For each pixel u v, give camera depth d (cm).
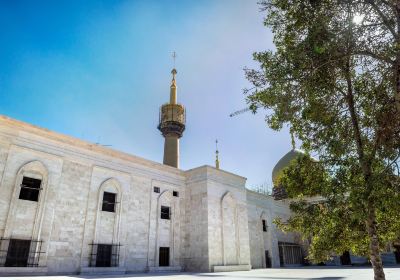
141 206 2883
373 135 1041
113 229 2608
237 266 3181
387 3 888
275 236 4353
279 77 945
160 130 4622
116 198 2709
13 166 2150
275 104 990
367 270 2823
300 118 1066
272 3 1039
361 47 940
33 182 2247
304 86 970
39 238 2144
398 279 1677
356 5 937
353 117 1028
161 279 1836
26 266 2050
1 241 1980
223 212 3306
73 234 2347
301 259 4656
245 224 3544
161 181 3156
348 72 1038
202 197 3212
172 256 3003
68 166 2453
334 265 4331
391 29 877
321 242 1004
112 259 2520
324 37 895
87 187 2533
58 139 2442
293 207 1067
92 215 2503
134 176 2914
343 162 982
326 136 1027
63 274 2205
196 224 3159
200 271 2948
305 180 1051
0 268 1895
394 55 883
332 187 969
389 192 786
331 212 972
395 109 950
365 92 1080
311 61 928
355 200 818
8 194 2086
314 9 943
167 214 3125
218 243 3114
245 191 3734
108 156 2755
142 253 2755
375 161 893
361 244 1017
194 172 3384
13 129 2203
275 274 2461
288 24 1037
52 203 2278
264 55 1008
